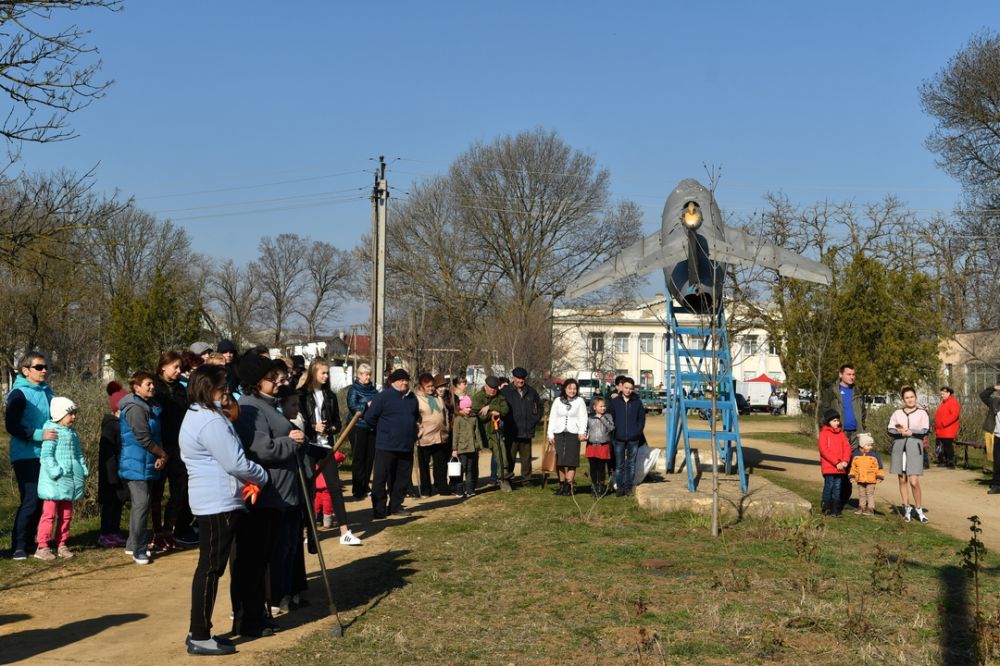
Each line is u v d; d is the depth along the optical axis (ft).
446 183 143.74
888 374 81.56
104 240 41.47
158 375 31.35
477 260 142.92
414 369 112.98
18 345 103.55
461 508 41.42
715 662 19.06
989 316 75.15
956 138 112.98
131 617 22.82
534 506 41.06
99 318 119.14
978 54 110.11
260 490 20.42
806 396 112.88
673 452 49.78
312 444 32.27
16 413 29.30
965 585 26.58
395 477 39.37
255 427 21.76
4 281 94.68
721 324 47.93
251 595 20.98
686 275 47.75
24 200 35.60
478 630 21.31
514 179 141.49
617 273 49.14
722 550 30.66
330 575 27.48
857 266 83.82
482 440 48.98
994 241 79.82
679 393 43.98
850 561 29.55
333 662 18.99
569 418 44.52
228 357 32.50
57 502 29.86
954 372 96.78
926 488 52.70
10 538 32.50
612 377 169.89
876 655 19.54
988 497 49.24
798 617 22.12
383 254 84.79
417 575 27.09
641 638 19.71
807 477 55.06
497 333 131.13
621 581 26.07
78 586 26.12
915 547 32.71
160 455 29.27
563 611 22.89
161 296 118.42
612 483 46.03
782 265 47.75
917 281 82.69
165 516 31.53
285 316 238.68
